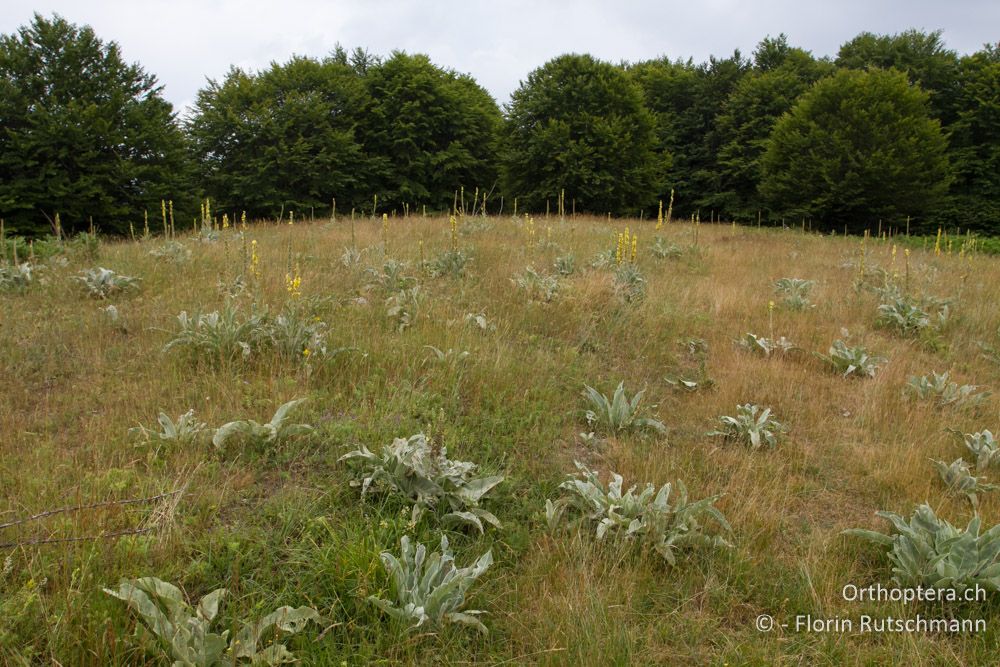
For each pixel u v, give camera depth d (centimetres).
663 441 489
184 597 287
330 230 1398
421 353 573
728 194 3061
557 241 1273
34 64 1769
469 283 854
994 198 2669
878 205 2394
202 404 465
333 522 348
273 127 2558
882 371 644
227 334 547
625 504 374
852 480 454
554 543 351
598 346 672
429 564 304
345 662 258
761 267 1186
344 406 480
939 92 2878
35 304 706
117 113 1834
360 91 2884
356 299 734
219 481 373
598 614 297
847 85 2409
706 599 327
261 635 269
